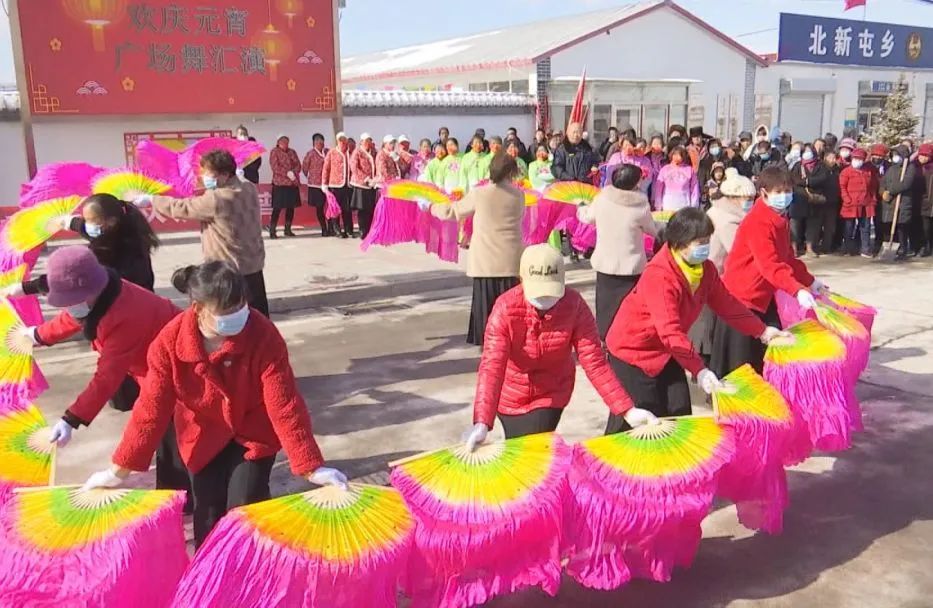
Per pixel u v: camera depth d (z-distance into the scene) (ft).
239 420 10.16
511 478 10.73
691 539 11.71
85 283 11.09
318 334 27.50
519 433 12.07
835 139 48.14
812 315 17.08
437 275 35.70
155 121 46.75
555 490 10.70
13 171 44.78
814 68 84.84
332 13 50.67
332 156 47.01
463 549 10.30
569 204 26.94
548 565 10.71
